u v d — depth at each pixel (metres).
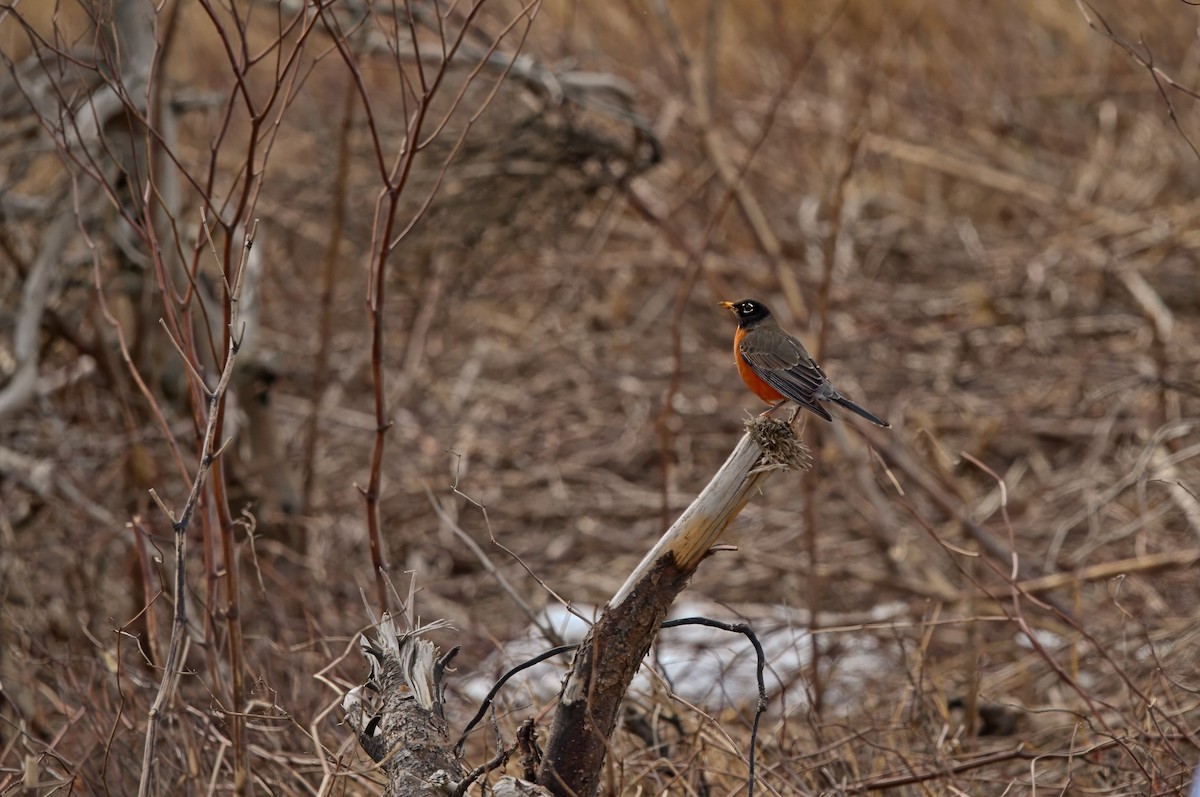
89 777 7.61
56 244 10.80
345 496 14.67
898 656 10.95
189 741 7.43
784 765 7.57
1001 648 11.07
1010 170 21.25
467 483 15.05
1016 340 16.98
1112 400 15.59
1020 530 13.59
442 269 15.08
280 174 15.27
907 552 12.95
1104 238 18.58
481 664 10.55
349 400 16.94
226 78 16.38
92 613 10.23
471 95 12.97
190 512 6.33
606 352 17.92
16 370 10.71
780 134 21.36
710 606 12.66
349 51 8.62
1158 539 12.91
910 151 20.28
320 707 8.41
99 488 12.07
